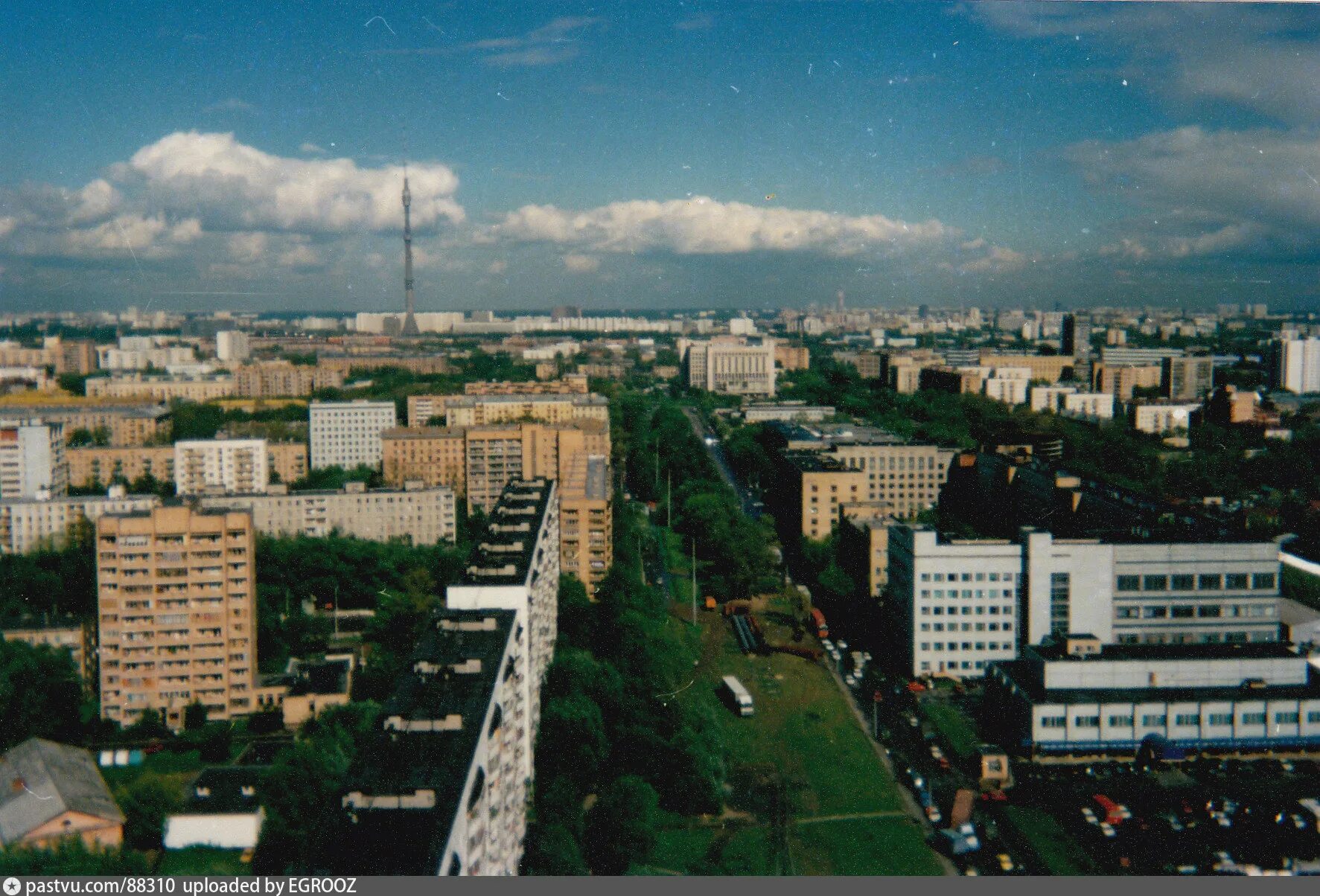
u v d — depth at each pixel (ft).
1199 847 640.99
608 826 619.26
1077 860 627.46
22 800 641.81
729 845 650.43
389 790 445.37
